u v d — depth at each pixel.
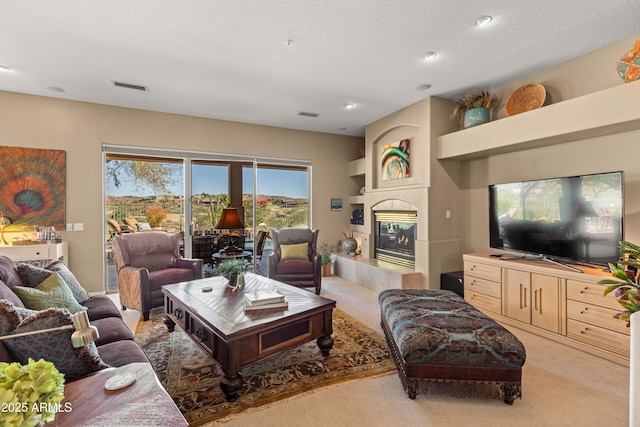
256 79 3.62
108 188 4.58
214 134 5.14
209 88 3.87
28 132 4.02
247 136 5.40
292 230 5.03
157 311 3.72
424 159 4.29
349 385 2.15
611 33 2.68
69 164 4.23
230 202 5.37
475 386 2.14
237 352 1.95
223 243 5.34
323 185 6.10
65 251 4.11
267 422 1.78
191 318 2.46
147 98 4.20
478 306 3.55
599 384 2.16
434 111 4.20
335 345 2.76
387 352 2.63
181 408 1.89
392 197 4.88
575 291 2.67
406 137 4.70
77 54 3.00
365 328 3.17
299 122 5.39
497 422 1.78
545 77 3.38
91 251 4.37
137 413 1.00
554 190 3.01
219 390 2.08
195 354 2.60
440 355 1.95
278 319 2.14
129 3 2.27
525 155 3.64
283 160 5.71
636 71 2.53
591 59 3.00
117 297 4.29
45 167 4.09
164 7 2.32
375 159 5.40
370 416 1.83
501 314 3.29
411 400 1.98
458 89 3.95
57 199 4.16
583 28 2.61
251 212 5.54
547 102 3.35
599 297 2.52
